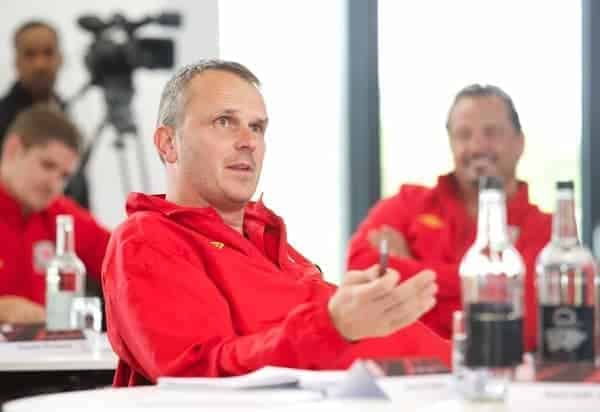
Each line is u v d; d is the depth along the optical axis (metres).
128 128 8.39
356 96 9.16
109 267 3.44
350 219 9.16
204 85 3.71
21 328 4.99
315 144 9.05
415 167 9.20
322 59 9.04
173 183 3.79
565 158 9.31
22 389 4.48
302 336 2.83
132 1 8.43
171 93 3.78
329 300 2.82
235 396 2.58
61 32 8.36
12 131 8.19
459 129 6.88
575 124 9.29
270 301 3.48
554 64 9.20
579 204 9.41
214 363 3.07
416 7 9.15
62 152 8.23
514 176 6.84
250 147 3.70
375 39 9.16
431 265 6.68
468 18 9.12
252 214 3.87
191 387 2.71
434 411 2.41
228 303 3.44
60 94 8.32
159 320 3.21
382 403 2.55
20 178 8.13
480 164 6.79
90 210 8.27
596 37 9.22
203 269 3.42
